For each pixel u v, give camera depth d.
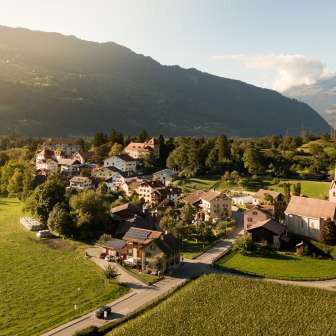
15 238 141.75
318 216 133.25
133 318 84.00
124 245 119.94
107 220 147.25
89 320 83.81
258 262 117.88
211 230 143.00
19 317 85.69
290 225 141.75
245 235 130.25
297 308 83.88
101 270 111.44
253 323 78.31
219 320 79.62
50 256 123.81
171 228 138.50
